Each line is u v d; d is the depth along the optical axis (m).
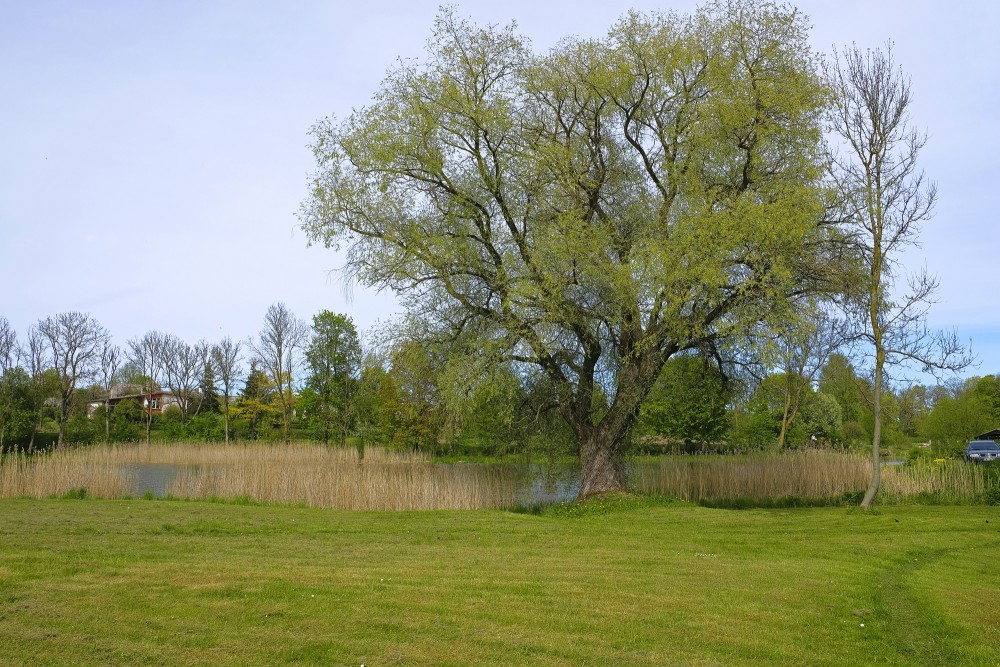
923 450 35.66
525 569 9.80
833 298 19.50
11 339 52.19
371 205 20.23
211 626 6.73
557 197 21.08
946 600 8.44
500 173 20.44
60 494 18.88
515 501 22.50
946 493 19.97
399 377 21.48
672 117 20.55
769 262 17.66
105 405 60.19
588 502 19.77
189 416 67.94
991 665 6.32
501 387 19.36
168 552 10.52
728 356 22.59
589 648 6.46
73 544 10.83
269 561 10.00
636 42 20.17
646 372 19.98
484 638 6.64
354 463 32.47
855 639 6.93
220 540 11.91
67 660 5.81
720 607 7.88
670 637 6.82
